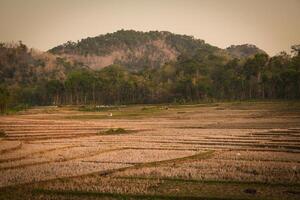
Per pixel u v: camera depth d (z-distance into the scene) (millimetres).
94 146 62125
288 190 32781
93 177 38156
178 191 32656
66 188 33688
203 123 111250
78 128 93438
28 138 72938
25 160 47906
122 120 128250
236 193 31828
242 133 79688
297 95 197250
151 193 32000
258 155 51531
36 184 35062
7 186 34281
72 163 45969
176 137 74500
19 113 168125
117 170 41562
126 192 32344
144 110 178250
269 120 114875
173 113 157250
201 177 37906
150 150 57438
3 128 88125
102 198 30531
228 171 40719
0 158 48500
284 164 44438
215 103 197625
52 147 60156
